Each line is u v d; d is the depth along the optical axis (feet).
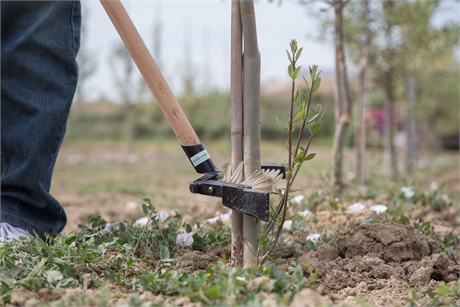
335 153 18.02
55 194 26.96
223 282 7.06
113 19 8.13
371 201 15.94
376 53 27.30
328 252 9.78
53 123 10.40
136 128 94.48
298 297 6.65
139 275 8.36
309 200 15.05
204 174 8.50
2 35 10.59
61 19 10.61
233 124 8.26
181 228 12.71
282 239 10.28
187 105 64.44
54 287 7.59
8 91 10.45
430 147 74.28
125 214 17.98
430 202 16.33
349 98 18.02
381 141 27.12
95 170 43.24
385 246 9.62
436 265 9.20
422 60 27.68
